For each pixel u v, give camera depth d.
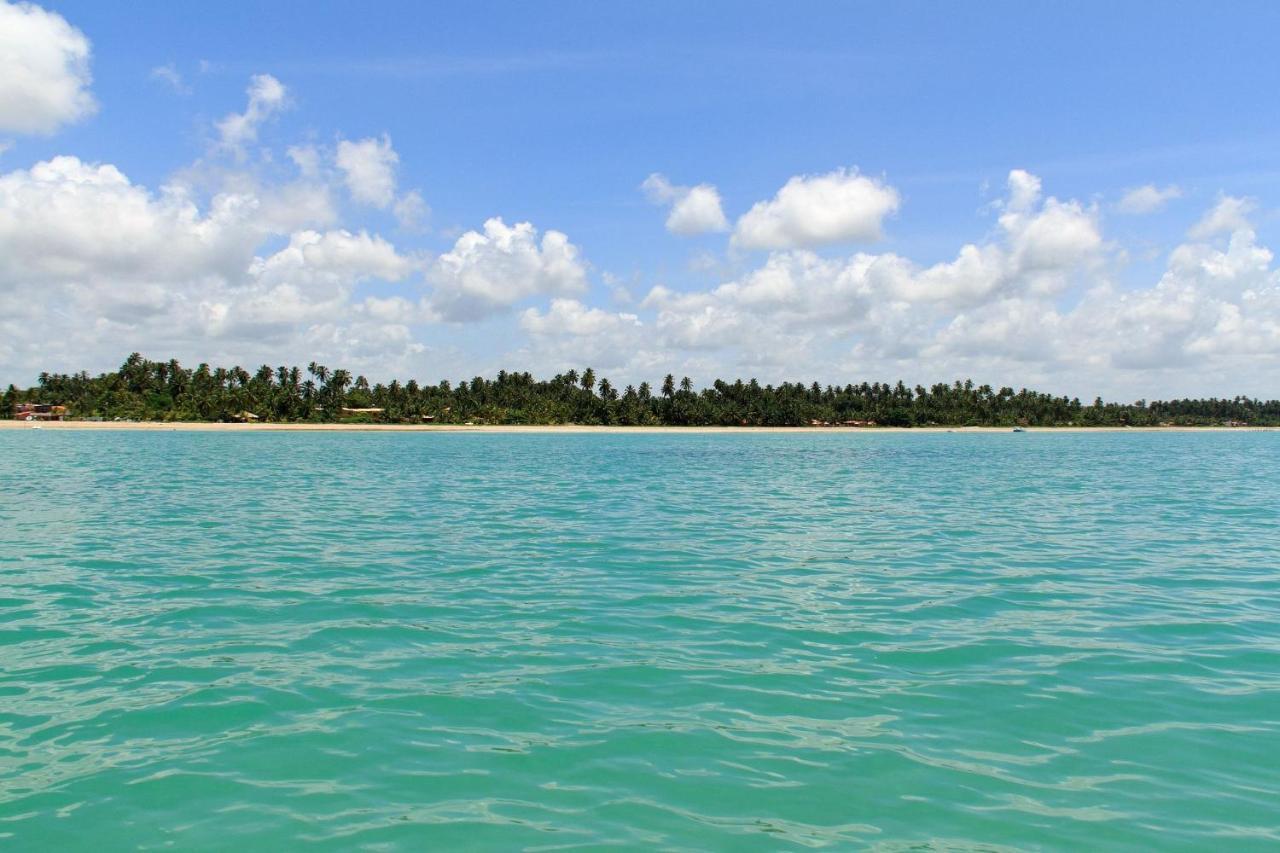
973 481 55.56
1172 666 13.09
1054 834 7.87
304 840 7.76
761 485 51.41
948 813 8.29
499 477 57.06
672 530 29.53
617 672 12.81
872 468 71.81
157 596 18.19
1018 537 27.86
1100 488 49.22
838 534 28.52
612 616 16.45
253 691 11.89
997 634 15.07
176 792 8.73
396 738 10.20
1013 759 9.56
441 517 33.22
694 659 13.51
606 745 9.98
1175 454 104.38
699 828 8.00
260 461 75.12
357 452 97.06
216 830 7.95
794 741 10.09
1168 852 7.56
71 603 17.44
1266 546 25.86
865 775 9.13
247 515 33.41
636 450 111.19
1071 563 22.69
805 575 20.84
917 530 29.69
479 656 13.66
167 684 12.17
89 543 25.73
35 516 32.53
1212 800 8.55
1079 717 10.86
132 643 14.38
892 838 7.79
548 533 28.59
